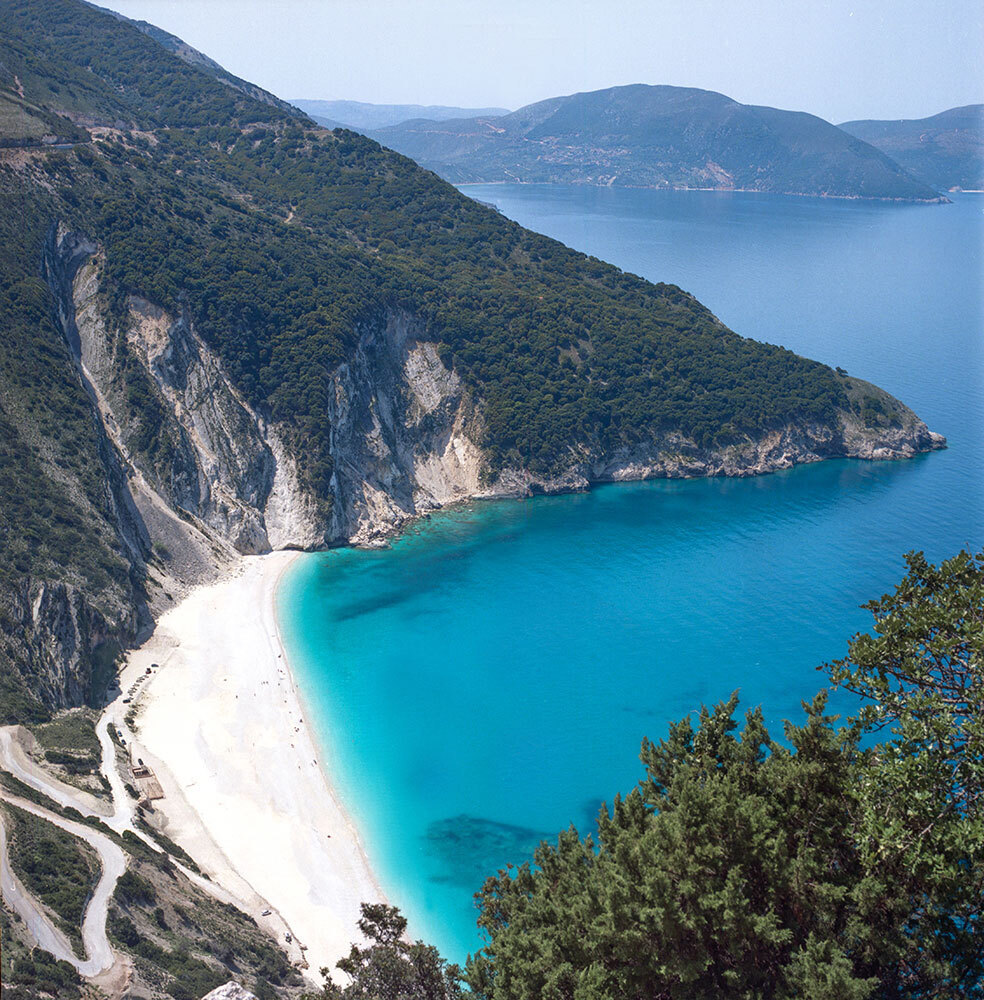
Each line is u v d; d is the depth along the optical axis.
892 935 32.44
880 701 34.25
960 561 34.34
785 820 35.47
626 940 32.47
